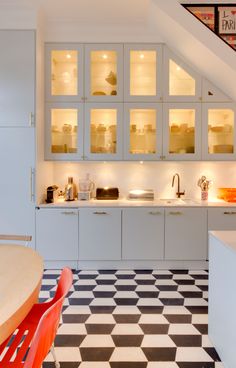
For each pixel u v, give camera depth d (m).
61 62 4.71
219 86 4.57
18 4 4.14
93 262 4.49
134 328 2.87
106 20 4.52
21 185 4.38
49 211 4.42
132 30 4.60
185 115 4.74
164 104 4.65
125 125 4.66
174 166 5.05
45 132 4.66
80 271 4.41
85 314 3.13
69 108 4.66
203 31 3.82
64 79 4.71
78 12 4.35
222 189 4.89
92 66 4.68
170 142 4.71
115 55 4.66
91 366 2.35
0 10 4.25
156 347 2.58
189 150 4.71
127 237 4.46
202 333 2.80
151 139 4.73
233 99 4.62
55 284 3.87
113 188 4.96
